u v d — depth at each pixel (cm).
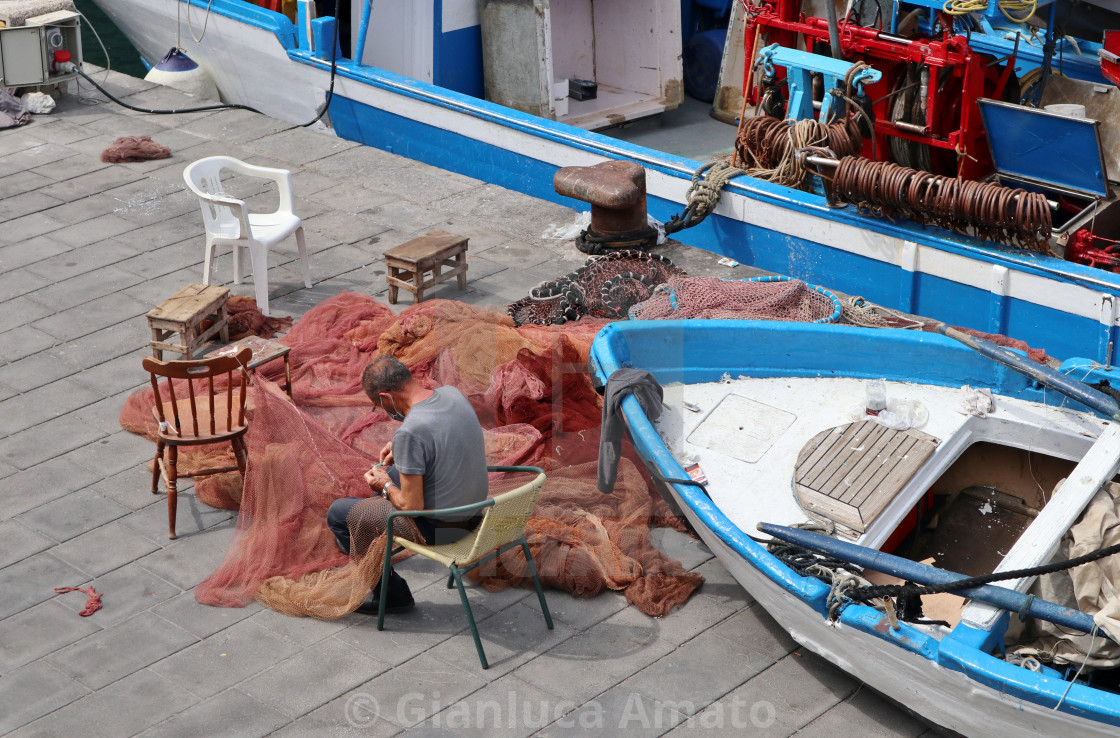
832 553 576
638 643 612
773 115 1213
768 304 840
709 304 841
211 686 581
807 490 646
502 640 613
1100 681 590
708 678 589
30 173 1210
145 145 1253
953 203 917
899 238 980
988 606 537
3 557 670
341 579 636
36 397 827
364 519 602
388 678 587
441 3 1410
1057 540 585
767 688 584
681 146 1484
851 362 762
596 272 948
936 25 1164
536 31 1382
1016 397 726
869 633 533
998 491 726
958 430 694
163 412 695
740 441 707
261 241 913
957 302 975
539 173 1207
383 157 1287
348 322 874
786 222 1046
